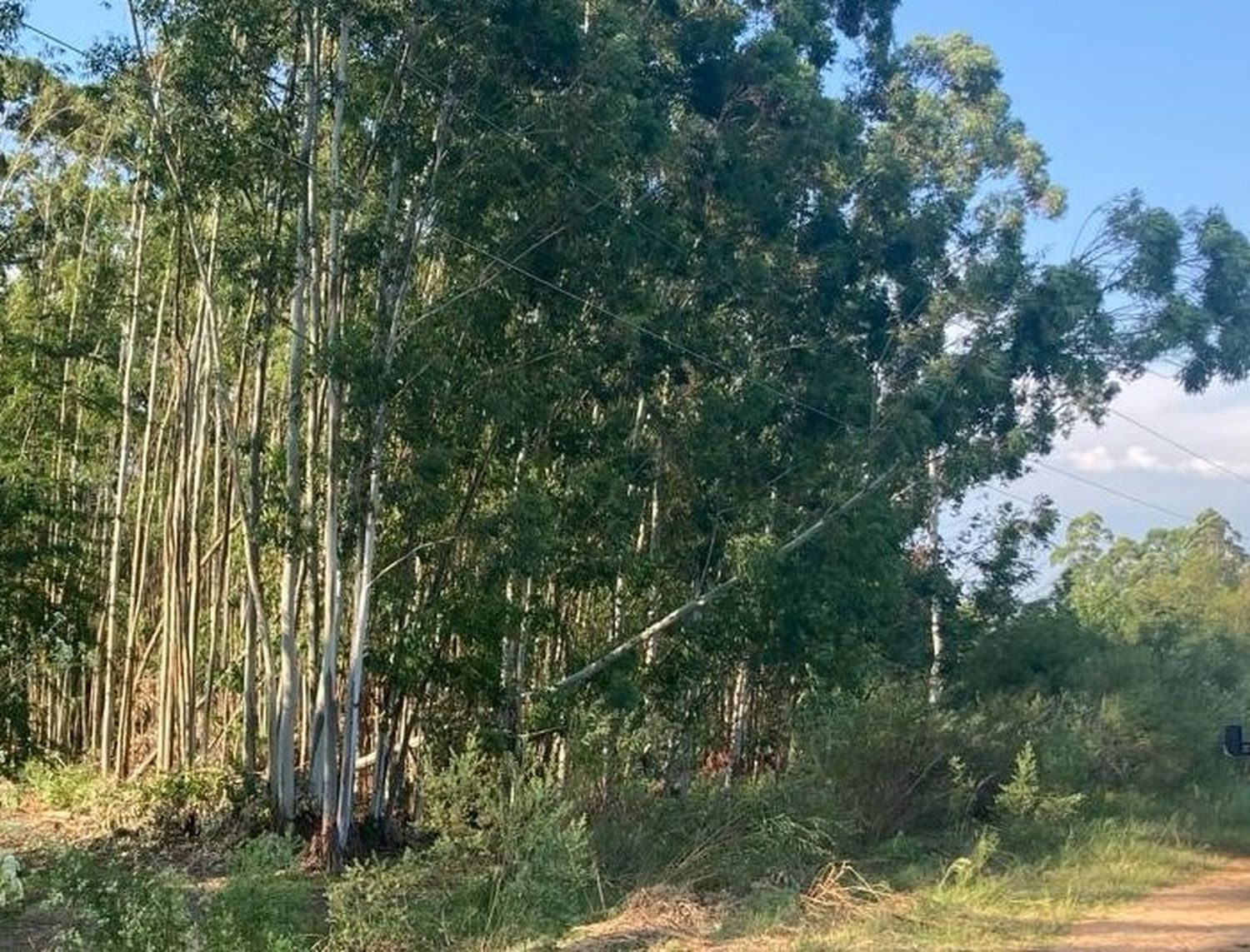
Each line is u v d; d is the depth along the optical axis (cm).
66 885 887
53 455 2323
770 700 2597
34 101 2084
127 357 2295
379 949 1135
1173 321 2230
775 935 1118
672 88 2136
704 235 2136
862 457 2144
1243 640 3747
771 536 2036
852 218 2406
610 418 1956
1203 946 1066
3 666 1803
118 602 2383
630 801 1562
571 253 1792
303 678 1969
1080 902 1300
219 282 1888
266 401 2138
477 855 1291
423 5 1608
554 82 1744
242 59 1634
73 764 2567
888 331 2348
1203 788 2345
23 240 1900
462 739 1867
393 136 1694
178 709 2262
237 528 2206
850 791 1772
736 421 2119
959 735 1888
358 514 1711
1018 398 2422
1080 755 2061
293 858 1283
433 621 1820
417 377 1672
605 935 1127
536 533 1762
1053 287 2203
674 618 1958
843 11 2608
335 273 1691
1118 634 3188
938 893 1312
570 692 1889
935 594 2870
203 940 909
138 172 1734
